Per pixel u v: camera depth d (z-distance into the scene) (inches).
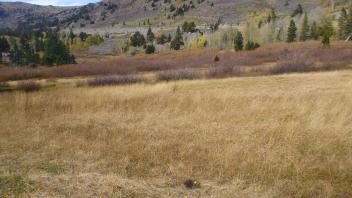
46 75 1744.6
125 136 407.5
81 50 5570.9
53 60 2827.3
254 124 430.0
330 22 3334.2
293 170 292.4
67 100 675.4
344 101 541.0
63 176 280.4
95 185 262.5
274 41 3442.4
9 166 314.7
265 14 7042.3
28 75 1779.0
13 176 280.2
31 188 255.0
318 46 2133.4
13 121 508.4
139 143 375.6
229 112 501.0
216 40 3604.8
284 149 334.6
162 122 467.5
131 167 314.2
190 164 315.3
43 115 552.4
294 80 909.2
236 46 2501.2
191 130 420.2
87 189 255.3
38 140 398.0
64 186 259.6
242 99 606.9
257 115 479.8
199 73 1217.4
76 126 464.4
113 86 964.0
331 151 330.3
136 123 469.7
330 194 254.4
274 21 4035.4
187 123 454.9
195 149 350.6
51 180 270.8
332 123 413.4
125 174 296.5
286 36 3427.7
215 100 604.1
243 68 1294.3
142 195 251.3
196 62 1804.9
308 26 3277.6
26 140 401.4
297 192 259.8
